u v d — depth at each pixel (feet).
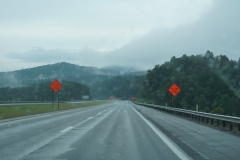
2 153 35.40
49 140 45.88
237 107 192.85
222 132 56.54
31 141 44.86
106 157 32.91
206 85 227.40
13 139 47.01
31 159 31.96
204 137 49.14
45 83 474.90
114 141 44.88
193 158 32.48
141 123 77.51
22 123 75.97
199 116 86.53
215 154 34.60
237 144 41.70
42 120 86.17
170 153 35.29
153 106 197.06
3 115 97.60
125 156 33.47
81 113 127.65
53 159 31.91
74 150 37.19
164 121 84.53
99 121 83.71
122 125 71.51
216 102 204.64
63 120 86.69
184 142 43.73
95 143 42.88
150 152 35.94
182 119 93.76
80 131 58.18
